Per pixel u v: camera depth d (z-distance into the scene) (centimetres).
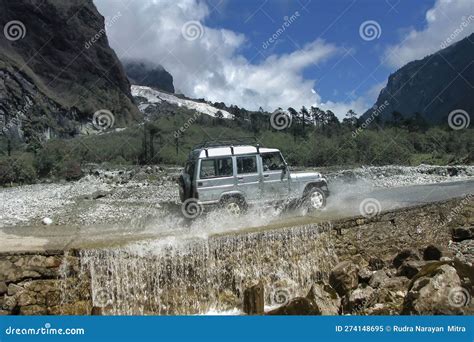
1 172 3244
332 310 873
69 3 16675
